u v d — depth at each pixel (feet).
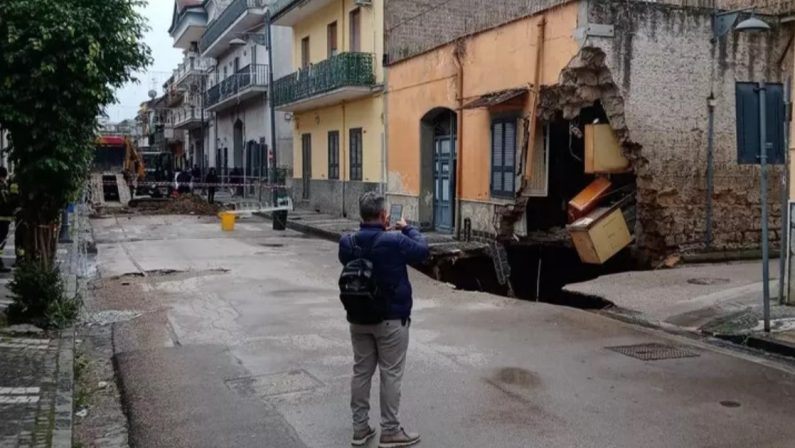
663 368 24.93
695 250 46.32
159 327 31.86
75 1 28.27
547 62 47.44
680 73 45.39
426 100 65.57
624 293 37.14
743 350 27.40
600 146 45.09
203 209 105.91
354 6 81.82
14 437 18.15
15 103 27.81
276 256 56.29
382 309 17.49
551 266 52.80
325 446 18.34
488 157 55.62
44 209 30.35
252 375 24.49
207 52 147.33
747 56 46.93
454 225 62.44
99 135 32.83
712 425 19.54
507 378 23.86
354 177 85.30
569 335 29.76
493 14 55.16
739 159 27.40
